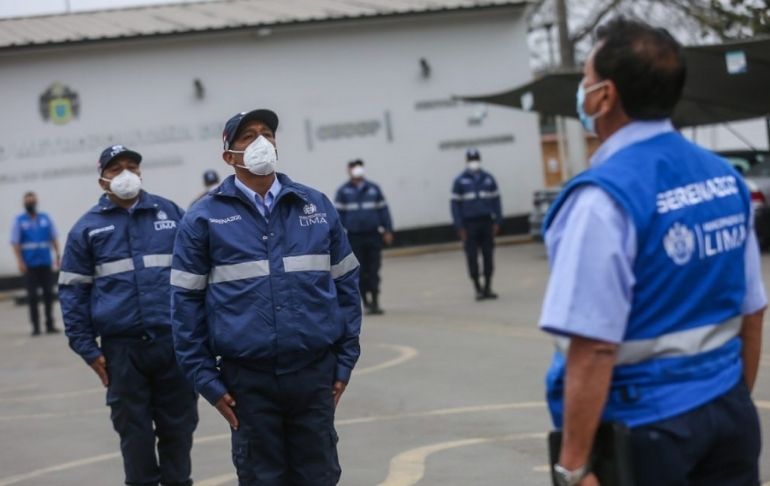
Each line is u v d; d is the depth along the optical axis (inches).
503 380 454.0
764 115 915.4
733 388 140.1
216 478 332.5
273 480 221.5
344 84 1263.5
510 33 1289.4
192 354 221.0
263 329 217.2
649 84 138.2
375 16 1245.7
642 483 135.3
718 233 138.3
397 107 1273.4
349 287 231.5
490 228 761.6
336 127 1262.3
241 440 221.3
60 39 1184.2
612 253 130.9
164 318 287.1
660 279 134.0
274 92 1251.2
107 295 287.7
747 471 143.3
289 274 220.1
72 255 289.3
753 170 915.4
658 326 135.1
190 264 220.2
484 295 765.3
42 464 370.6
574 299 131.0
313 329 220.1
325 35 1258.6
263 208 224.7
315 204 227.1
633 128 140.0
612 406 136.7
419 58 1274.6
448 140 1282.0
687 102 940.6
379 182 1269.7
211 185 683.4
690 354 136.5
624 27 140.3
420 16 1262.3
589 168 140.9
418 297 830.5
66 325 290.2
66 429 428.5
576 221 133.2
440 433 369.7
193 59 1230.9
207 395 220.7
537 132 1293.1
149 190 1226.6
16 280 1189.1
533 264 998.4
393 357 541.0
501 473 313.7
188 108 1231.5
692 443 135.5
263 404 219.8
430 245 1272.1
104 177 290.4
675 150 139.3
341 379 227.6
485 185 758.5
